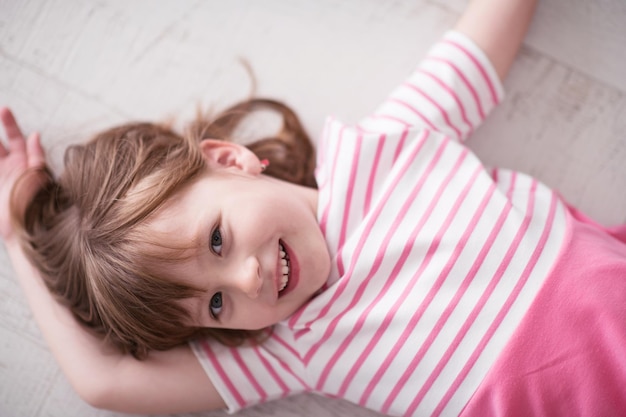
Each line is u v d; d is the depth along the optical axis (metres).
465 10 0.98
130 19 1.03
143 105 1.03
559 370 0.72
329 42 1.01
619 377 0.71
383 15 1.00
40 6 1.03
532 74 0.97
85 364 0.88
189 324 0.83
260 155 1.00
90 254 0.80
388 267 0.80
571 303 0.72
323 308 0.84
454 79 0.88
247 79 1.03
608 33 0.95
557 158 0.97
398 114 0.89
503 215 0.77
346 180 0.85
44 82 1.03
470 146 0.99
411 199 0.82
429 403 0.78
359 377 0.82
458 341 0.75
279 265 0.78
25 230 0.95
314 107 1.02
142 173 0.81
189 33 1.03
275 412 0.97
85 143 0.97
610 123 0.95
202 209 0.77
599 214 0.96
